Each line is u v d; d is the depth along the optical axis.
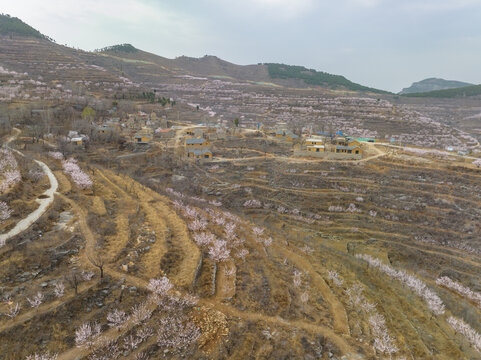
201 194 78.75
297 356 25.58
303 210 74.50
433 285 51.84
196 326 26.48
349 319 33.53
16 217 37.28
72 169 60.66
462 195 75.31
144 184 67.00
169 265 34.28
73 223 39.28
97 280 29.30
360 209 74.12
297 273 41.22
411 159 93.31
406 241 65.00
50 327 23.53
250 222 63.19
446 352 33.28
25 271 28.72
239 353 24.47
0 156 53.66
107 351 22.67
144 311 26.52
